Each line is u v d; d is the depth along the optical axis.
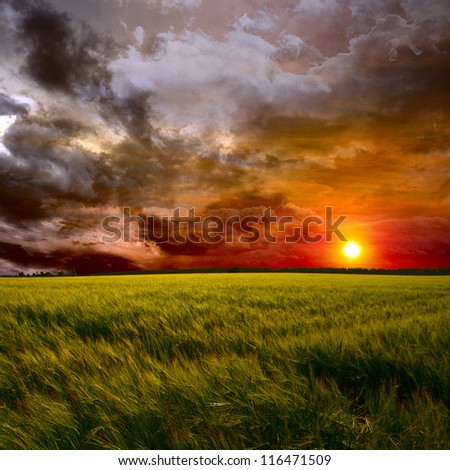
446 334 4.96
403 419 2.88
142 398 2.97
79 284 22.11
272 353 4.41
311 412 2.83
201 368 3.71
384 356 4.12
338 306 9.91
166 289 15.56
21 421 2.88
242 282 24.25
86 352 4.48
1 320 7.05
